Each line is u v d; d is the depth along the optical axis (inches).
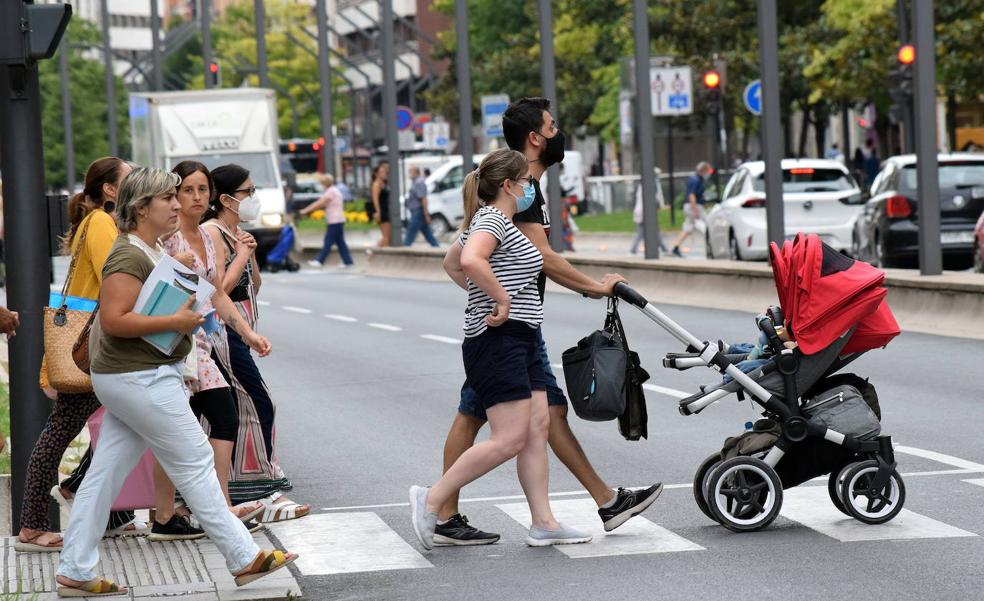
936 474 935.0
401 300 2596.0
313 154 7377.0
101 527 684.1
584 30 6486.2
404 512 885.8
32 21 772.6
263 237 3698.3
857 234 2655.0
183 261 687.1
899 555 733.3
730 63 4904.0
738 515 800.9
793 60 4822.8
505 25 7362.2
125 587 692.7
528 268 758.5
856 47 4143.7
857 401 800.3
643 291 2431.1
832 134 6879.9
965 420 1136.8
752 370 807.7
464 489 949.8
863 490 802.8
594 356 777.6
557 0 6520.7
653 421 1183.6
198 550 777.6
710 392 813.9
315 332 2048.5
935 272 1878.7
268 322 2235.5
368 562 762.2
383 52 3769.7
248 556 685.9
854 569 708.7
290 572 740.0
